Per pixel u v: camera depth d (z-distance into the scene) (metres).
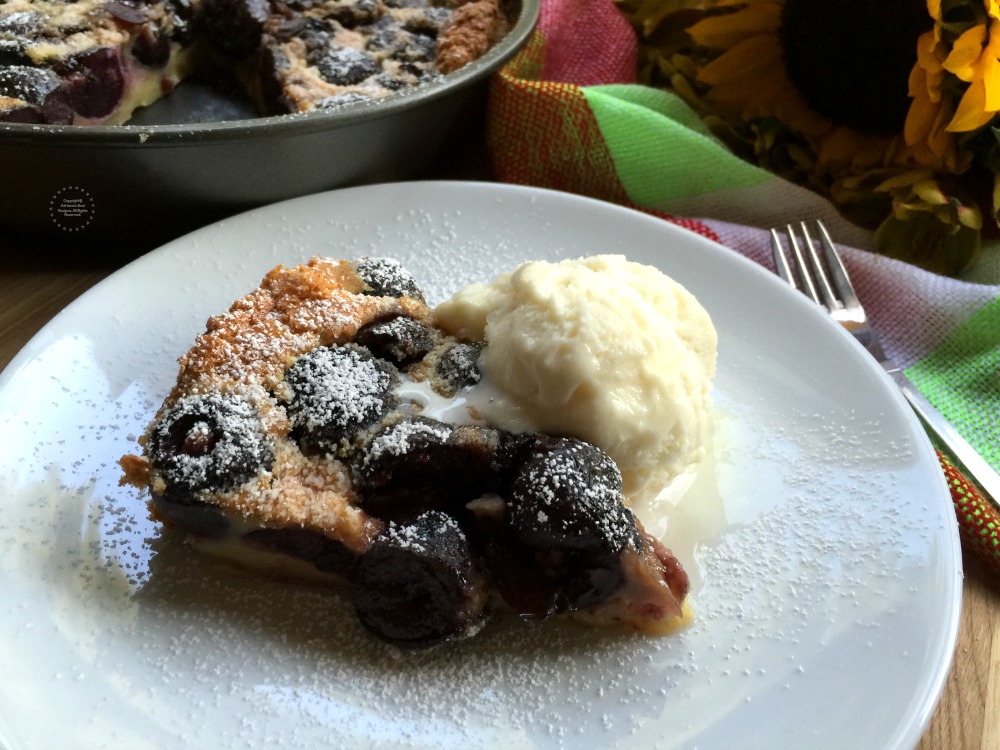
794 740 0.15
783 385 0.21
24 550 0.16
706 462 0.19
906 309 0.23
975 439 0.21
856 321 0.23
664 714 0.15
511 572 0.16
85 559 0.17
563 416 0.17
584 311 0.17
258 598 0.17
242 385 0.17
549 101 0.26
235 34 0.30
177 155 0.23
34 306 0.23
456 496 0.17
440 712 0.15
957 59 0.22
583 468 0.16
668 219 0.26
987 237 0.26
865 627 0.16
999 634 0.18
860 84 0.25
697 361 0.19
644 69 0.31
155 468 0.16
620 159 0.27
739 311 0.22
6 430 0.18
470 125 0.29
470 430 0.17
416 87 0.26
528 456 0.16
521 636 0.16
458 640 0.16
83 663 0.15
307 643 0.16
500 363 0.18
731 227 0.26
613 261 0.19
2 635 0.15
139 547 0.17
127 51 0.29
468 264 0.24
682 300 0.19
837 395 0.20
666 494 0.19
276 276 0.19
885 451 0.19
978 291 0.23
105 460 0.18
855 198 0.27
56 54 0.27
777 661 0.16
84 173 0.23
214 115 0.31
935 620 0.16
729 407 0.20
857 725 0.15
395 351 0.18
